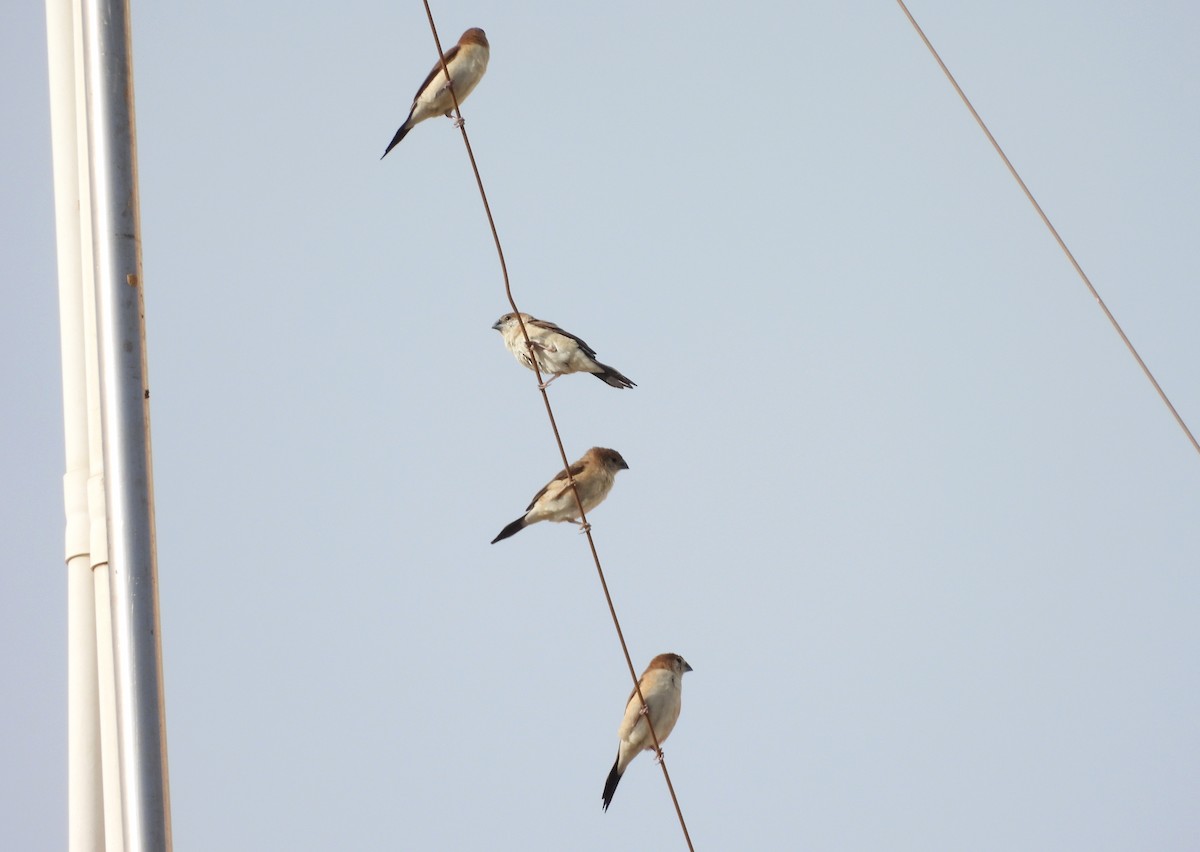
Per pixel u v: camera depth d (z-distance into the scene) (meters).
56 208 12.41
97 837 10.46
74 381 11.62
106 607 10.65
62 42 12.84
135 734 9.60
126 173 10.88
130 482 10.15
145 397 10.46
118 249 10.68
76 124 12.65
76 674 10.80
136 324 10.58
